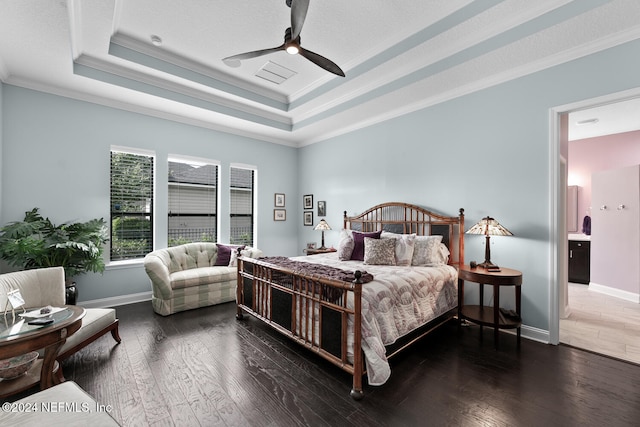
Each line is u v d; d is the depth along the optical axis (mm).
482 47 2662
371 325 2002
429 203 3748
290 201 5887
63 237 3143
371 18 2697
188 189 4629
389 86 3518
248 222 5367
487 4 2355
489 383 2074
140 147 4039
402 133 4059
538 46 2531
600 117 4297
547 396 1921
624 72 2338
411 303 2502
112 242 3896
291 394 1941
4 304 2164
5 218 3150
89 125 3652
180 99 3838
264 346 2668
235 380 2104
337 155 5094
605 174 4582
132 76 3443
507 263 3049
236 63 3561
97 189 3719
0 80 3057
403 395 1934
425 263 3207
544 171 2787
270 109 4633
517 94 2955
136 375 2158
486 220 2885
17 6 2098
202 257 4375
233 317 3459
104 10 2342
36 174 3326
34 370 1990
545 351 2572
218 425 1654
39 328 1801
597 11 2084
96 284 3729
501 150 3084
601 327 3117
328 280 2133
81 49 2963
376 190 4430
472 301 3320
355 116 4352
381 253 3283
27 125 3268
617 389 1999
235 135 5047
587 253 5051
